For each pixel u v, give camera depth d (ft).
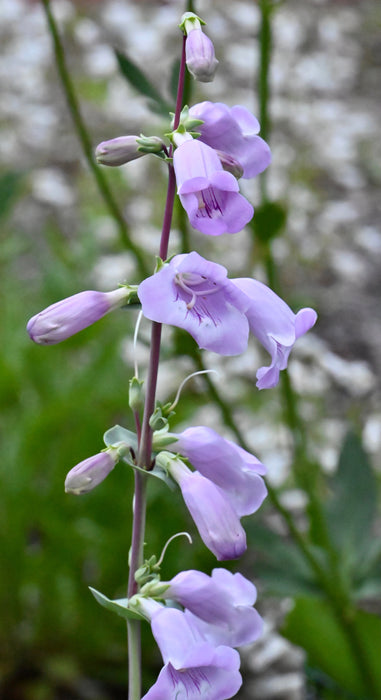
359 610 3.03
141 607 2.14
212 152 2.06
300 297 3.12
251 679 3.58
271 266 3.00
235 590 2.15
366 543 3.05
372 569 3.01
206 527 2.10
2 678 3.44
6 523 3.33
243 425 4.30
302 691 3.51
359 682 3.05
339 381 4.55
